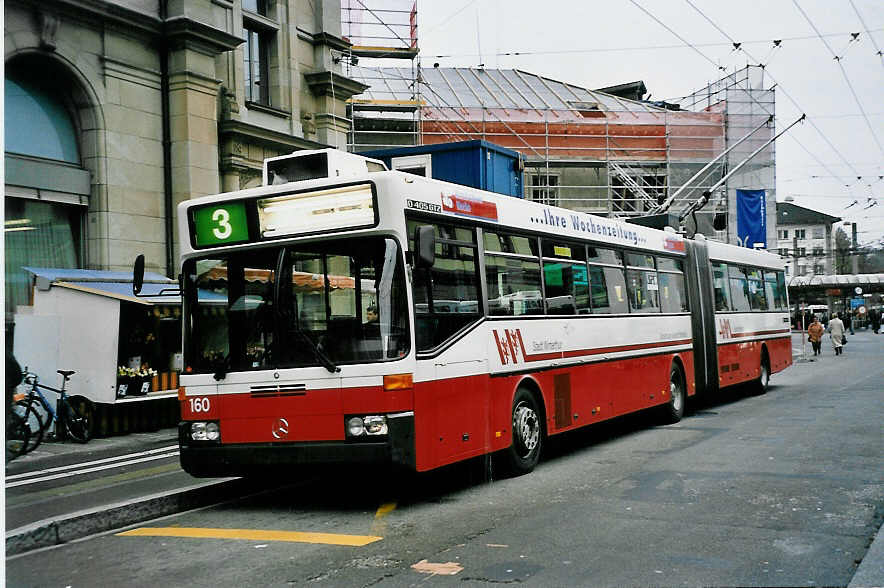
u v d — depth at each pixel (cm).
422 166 1683
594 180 3778
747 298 1875
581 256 1150
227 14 2050
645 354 1326
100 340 1452
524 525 699
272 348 791
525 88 4138
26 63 1664
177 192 1895
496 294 929
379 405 747
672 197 2322
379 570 578
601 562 579
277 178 986
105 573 613
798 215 11350
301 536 695
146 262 1847
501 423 912
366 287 770
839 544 611
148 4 1862
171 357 1570
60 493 970
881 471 891
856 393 1836
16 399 1297
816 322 3862
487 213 929
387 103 3394
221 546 674
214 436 809
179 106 1895
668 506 752
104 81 1770
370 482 961
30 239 1667
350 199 782
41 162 1662
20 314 1500
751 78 3916
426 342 788
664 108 4391
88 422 1388
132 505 799
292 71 2292
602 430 1382
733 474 898
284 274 796
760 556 585
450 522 725
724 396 1914
